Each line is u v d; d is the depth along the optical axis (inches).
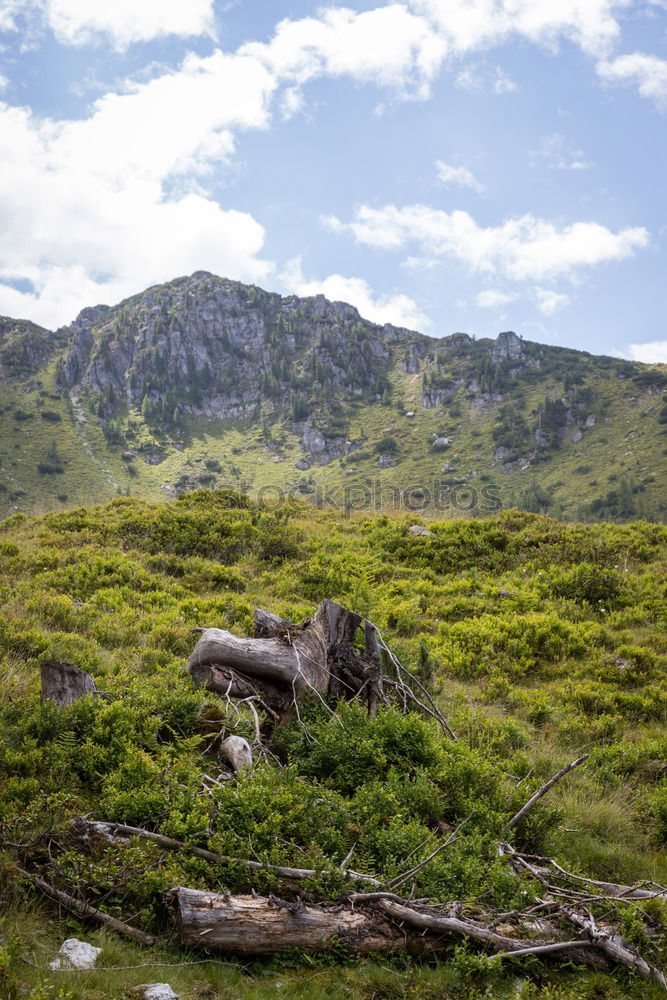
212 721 294.8
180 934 179.9
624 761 358.3
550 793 318.3
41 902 184.9
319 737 291.9
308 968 180.7
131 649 412.5
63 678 288.7
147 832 207.3
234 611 512.7
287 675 315.3
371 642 344.5
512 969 194.7
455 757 294.2
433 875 209.8
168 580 585.6
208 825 211.6
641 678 477.4
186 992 164.2
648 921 215.3
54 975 158.7
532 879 231.0
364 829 229.5
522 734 375.6
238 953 179.8
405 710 342.6
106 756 248.7
